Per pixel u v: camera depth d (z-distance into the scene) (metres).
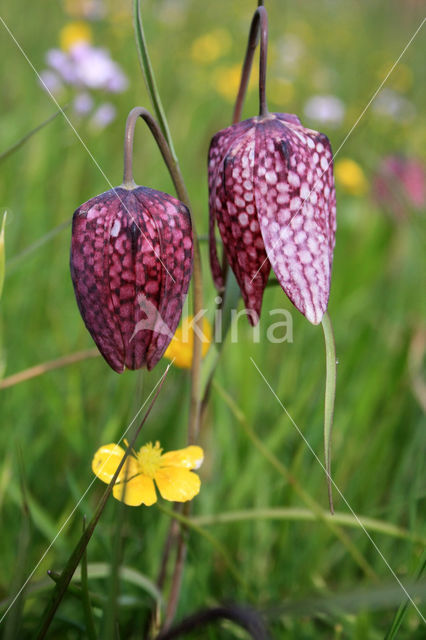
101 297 0.27
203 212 0.63
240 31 1.17
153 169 0.67
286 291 0.27
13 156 0.63
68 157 0.66
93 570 0.31
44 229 0.56
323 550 0.37
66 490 0.39
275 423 0.45
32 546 0.35
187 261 0.27
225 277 0.30
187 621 0.30
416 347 0.46
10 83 0.82
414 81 1.05
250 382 0.42
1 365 0.35
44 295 0.51
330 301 0.57
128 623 0.34
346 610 0.34
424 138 0.88
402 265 0.66
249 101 0.91
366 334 0.48
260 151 0.27
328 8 1.38
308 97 1.00
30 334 0.48
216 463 0.41
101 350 0.27
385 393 0.49
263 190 0.27
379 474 0.44
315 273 0.27
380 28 1.34
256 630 0.28
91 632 0.28
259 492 0.39
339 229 0.72
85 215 0.27
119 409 0.41
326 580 0.38
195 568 0.34
